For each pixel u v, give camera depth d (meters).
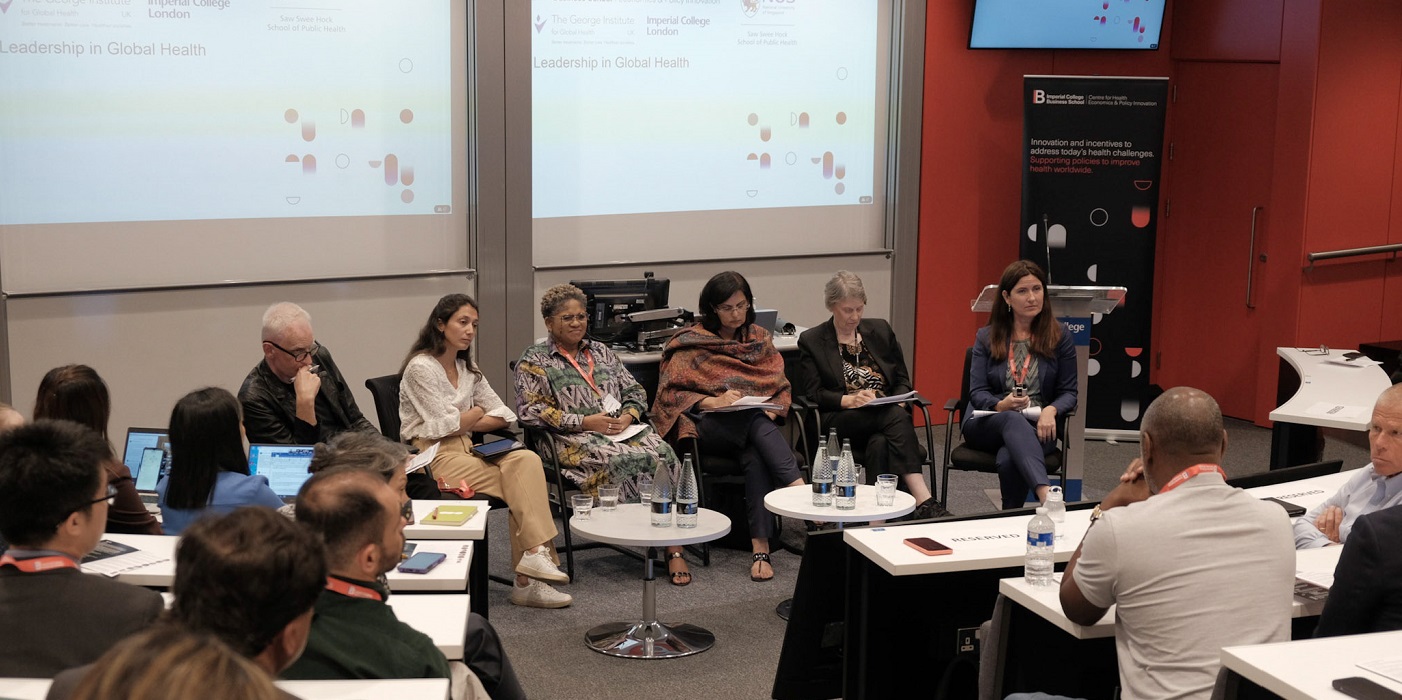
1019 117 7.63
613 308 5.65
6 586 2.04
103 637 2.04
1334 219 7.38
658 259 6.78
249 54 5.66
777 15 6.90
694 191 6.83
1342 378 5.48
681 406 5.19
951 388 7.74
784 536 5.32
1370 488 3.43
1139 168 7.23
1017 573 3.25
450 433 4.60
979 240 7.64
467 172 6.24
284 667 1.67
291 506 2.97
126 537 3.11
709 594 4.68
